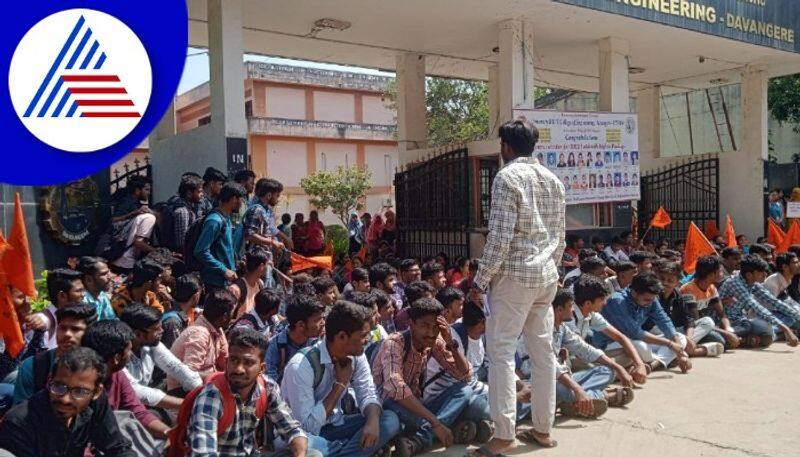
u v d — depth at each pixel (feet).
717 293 24.03
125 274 20.84
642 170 50.70
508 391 12.43
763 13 38.68
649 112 50.98
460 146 35.32
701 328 22.03
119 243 20.94
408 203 38.09
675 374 19.22
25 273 12.70
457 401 13.78
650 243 40.06
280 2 29.81
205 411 9.76
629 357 18.66
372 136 95.96
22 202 22.71
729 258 26.43
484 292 12.53
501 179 12.33
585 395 14.96
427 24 33.50
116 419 10.09
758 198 43.80
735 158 44.96
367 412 12.52
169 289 18.40
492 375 12.57
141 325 12.71
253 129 86.33
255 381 10.36
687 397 16.83
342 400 13.52
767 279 25.05
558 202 12.97
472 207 34.96
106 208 25.94
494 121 43.68
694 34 35.73
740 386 17.74
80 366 8.95
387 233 42.04
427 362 14.42
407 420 13.32
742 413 15.43
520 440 13.83
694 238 26.71
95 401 9.52
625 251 34.73
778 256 24.95
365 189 86.22
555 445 13.46
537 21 33.12
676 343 19.66
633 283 19.75
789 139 58.54
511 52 32.76
